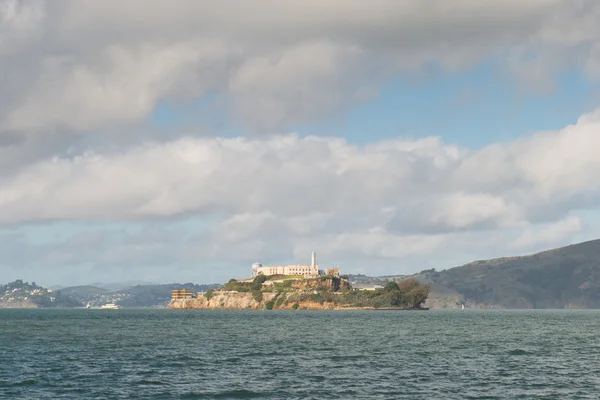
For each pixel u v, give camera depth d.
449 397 81.62
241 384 90.75
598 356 129.62
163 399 79.88
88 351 135.38
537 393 84.62
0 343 155.75
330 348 144.75
